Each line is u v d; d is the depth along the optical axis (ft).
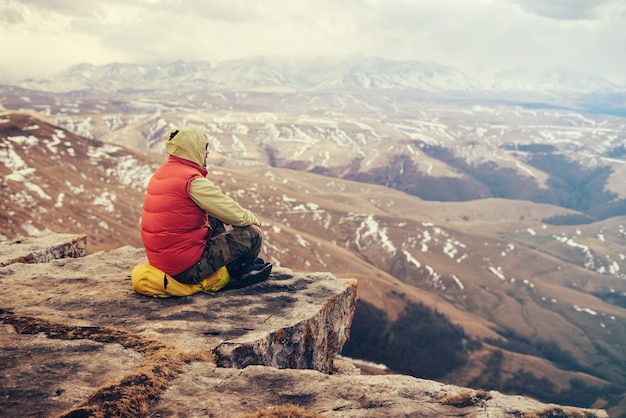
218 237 11.62
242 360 9.57
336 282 12.98
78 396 7.73
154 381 8.08
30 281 12.30
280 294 12.07
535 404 7.96
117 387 7.81
